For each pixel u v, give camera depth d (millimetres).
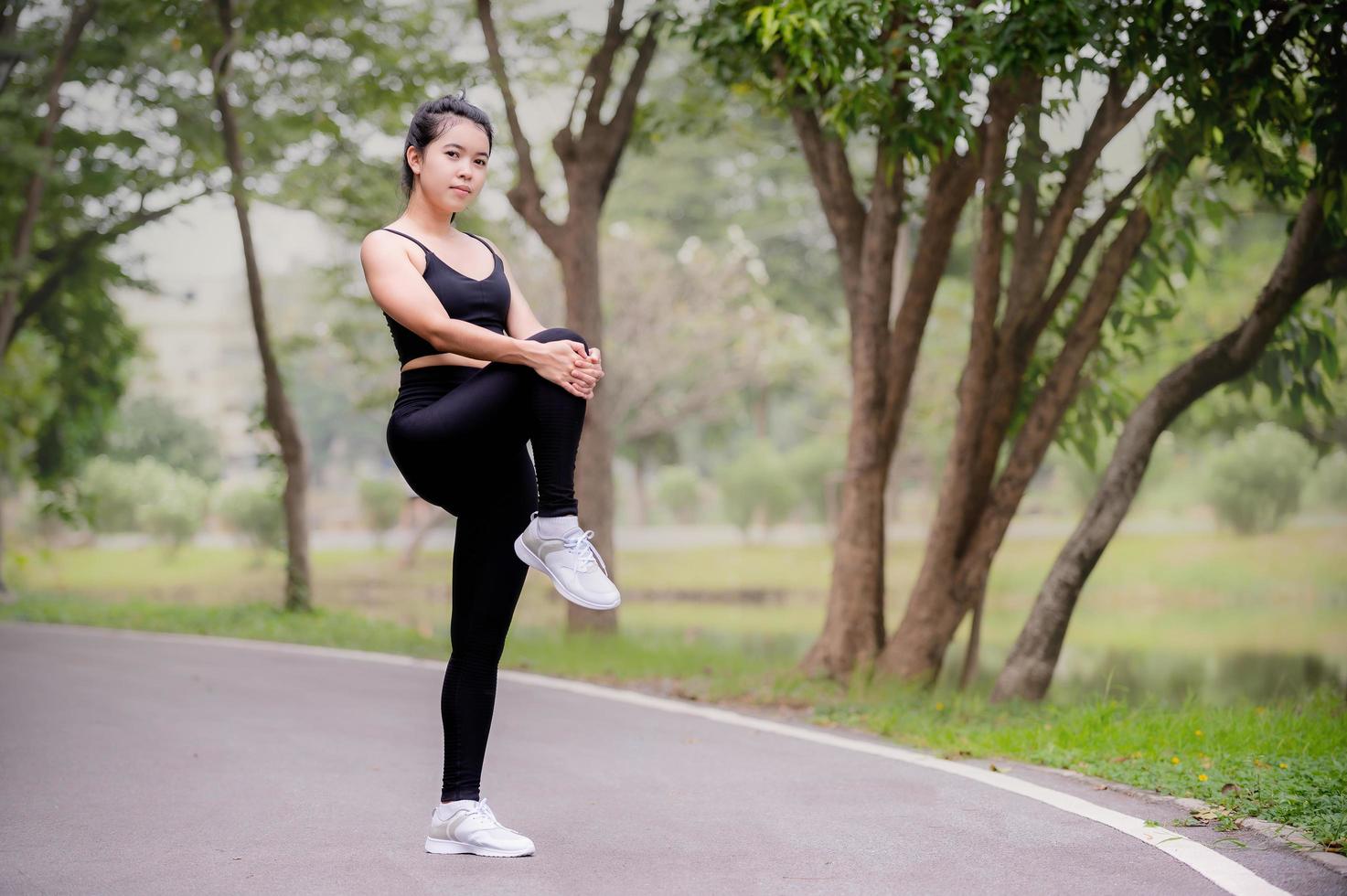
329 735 6293
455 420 3219
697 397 30734
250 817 4379
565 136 12359
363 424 56844
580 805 4578
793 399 38594
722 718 7020
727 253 31953
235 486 36500
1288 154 8055
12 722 6633
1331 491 26188
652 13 11578
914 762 5539
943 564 8766
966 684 9219
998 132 8203
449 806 3777
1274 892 3277
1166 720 6070
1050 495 33906
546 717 7031
